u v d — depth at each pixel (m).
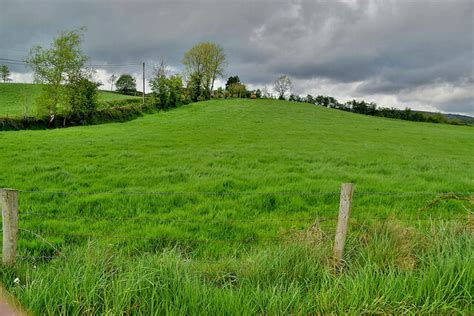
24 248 6.17
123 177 13.11
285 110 59.56
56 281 4.01
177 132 30.39
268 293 3.99
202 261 5.32
